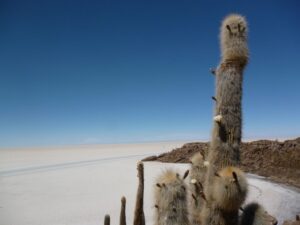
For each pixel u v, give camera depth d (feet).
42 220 35.55
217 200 15.24
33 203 43.83
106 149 209.67
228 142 15.92
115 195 49.57
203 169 18.34
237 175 14.89
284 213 38.93
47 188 55.62
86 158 126.11
